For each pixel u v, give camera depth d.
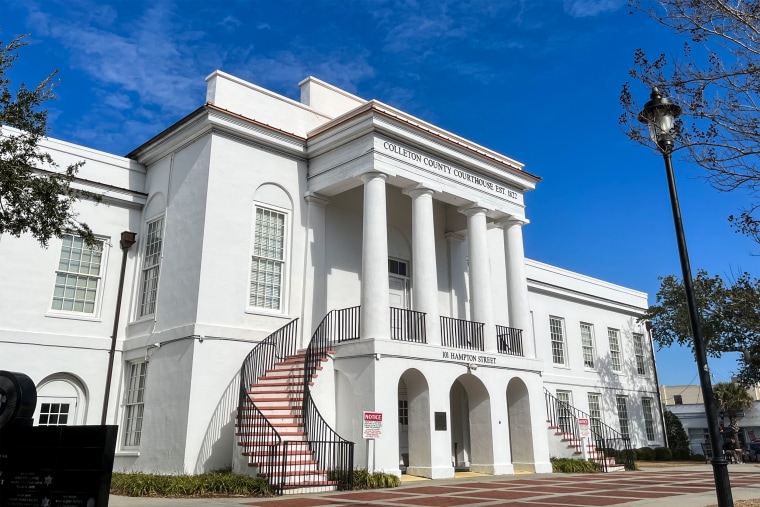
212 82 20.47
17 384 9.35
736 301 15.87
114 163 21.42
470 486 15.62
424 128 21.61
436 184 20.91
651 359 38.84
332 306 21.09
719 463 9.32
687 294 10.20
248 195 19.73
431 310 19.22
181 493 14.05
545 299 32.62
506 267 23.62
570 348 33.09
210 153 19.16
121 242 20.78
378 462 16.39
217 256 18.53
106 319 20.00
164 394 17.94
